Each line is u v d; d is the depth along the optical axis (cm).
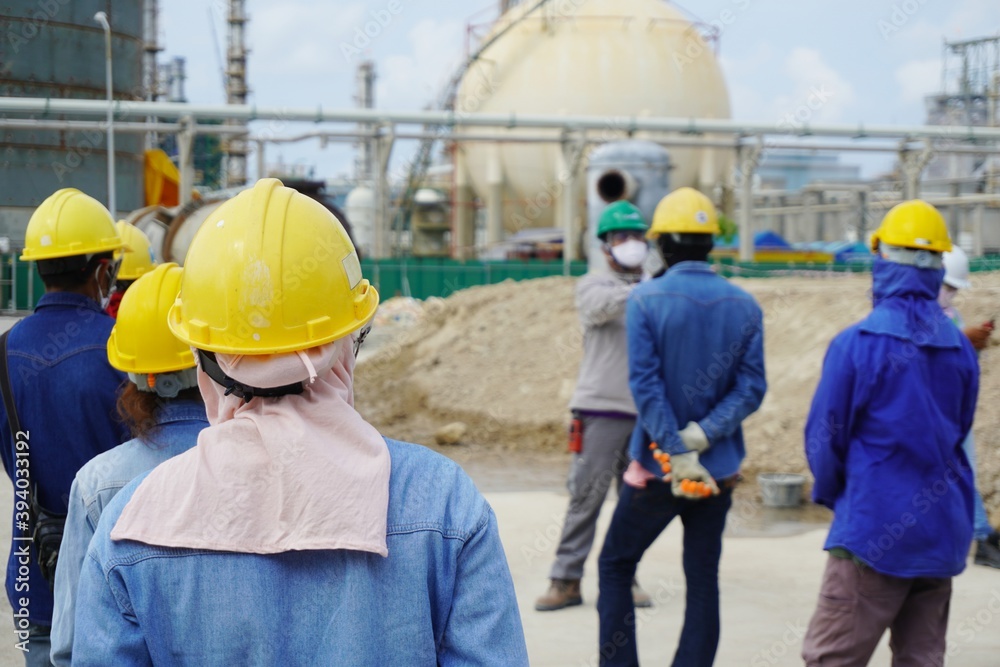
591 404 542
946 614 366
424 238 4903
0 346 320
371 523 164
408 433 1291
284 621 162
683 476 397
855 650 355
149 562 163
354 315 178
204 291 172
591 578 625
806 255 4138
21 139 2789
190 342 172
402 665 163
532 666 479
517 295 1714
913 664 360
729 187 4466
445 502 172
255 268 169
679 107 4119
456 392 1395
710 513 419
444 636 171
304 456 166
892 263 361
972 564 631
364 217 4922
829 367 357
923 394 347
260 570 162
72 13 2839
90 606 166
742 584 606
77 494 244
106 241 348
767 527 773
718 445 415
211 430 172
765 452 980
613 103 4050
